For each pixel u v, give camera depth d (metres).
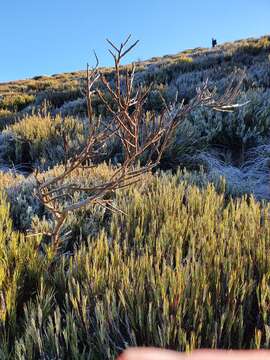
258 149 6.64
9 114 13.38
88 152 2.50
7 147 7.83
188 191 4.47
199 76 12.11
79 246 3.37
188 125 6.89
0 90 24.91
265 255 2.70
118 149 6.60
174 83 12.11
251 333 2.25
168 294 2.32
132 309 2.19
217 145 7.16
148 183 4.85
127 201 4.08
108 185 2.62
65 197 4.44
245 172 6.23
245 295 2.33
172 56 27.94
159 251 2.76
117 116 2.34
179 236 3.15
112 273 2.48
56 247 3.08
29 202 4.59
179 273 2.30
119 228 3.44
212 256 2.67
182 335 1.89
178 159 6.40
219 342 2.02
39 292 2.55
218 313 2.22
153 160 6.36
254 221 3.40
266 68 11.30
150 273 2.46
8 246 3.09
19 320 2.44
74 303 2.20
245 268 2.63
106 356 1.96
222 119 7.21
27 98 16.62
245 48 15.73
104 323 2.07
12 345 2.14
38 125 8.12
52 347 2.01
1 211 3.78
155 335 1.99
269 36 20.73
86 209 4.07
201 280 2.32
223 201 4.36
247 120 7.25
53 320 2.34
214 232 3.30
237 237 3.03
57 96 14.48
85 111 10.52
